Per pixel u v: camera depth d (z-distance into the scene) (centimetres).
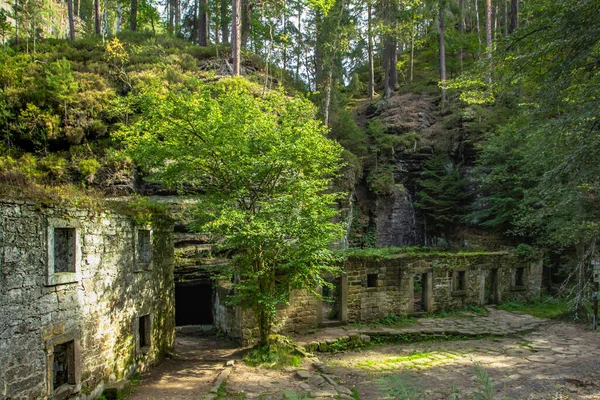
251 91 2231
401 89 3634
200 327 1678
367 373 1118
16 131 1772
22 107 1856
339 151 1273
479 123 2681
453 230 2692
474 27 4059
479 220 2556
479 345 1397
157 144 1127
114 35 2886
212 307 1725
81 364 830
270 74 2798
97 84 2111
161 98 1184
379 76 4188
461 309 1902
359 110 3575
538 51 880
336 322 1590
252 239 1120
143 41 2750
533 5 998
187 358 1274
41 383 709
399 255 1762
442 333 1519
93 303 883
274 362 1170
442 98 3234
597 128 848
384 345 1437
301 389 976
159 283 1240
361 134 2872
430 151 2933
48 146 1822
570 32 846
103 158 1797
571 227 1574
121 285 1007
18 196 679
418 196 2834
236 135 1118
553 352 1275
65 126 1836
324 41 2684
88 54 2434
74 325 812
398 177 2848
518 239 2411
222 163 1170
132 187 1788
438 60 4003
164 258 1284
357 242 2614
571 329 1573
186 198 1811
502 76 1045
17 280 667
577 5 805
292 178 1213
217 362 1224
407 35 3094
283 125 1192
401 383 381
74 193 865
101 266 920
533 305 2034
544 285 2258
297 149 1109
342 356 1300
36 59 2227
